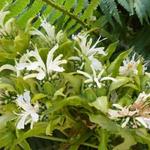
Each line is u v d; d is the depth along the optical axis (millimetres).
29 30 817
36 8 894
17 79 766
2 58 800
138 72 794
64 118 773
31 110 754
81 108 767
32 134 758
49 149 949
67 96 767
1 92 793
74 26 1016
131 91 778
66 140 798
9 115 788
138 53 1030
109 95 770
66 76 758
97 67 785
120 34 1074
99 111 745
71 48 797
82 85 761
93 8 948
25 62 777
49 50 787
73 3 939
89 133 787
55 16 938
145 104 735
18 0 883
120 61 782
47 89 758
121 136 750
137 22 1099
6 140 788
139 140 748
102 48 812
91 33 982
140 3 1002
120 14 1098
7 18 880
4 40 807
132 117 735
